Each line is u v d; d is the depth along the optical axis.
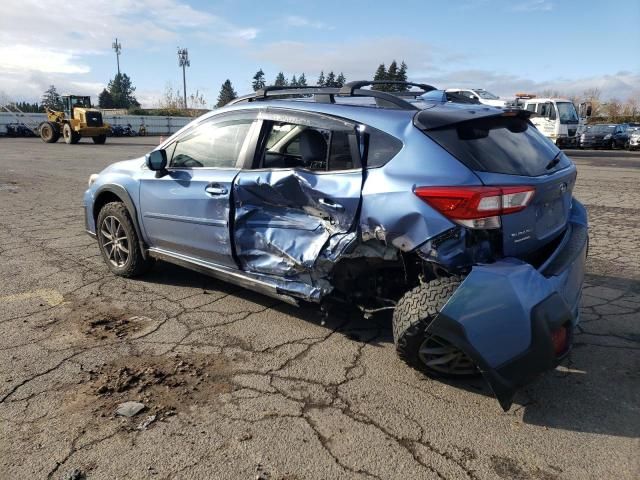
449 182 2.84
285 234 3.54
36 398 2.90
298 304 3.59
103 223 5.00
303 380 3.12
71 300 4.36
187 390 3.00
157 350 3.48
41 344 3.55
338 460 2.43
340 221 3.24
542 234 3.13
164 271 5.12
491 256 2.88
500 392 2.64
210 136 4.15
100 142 29.34
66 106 29.73
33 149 23.45
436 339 2.88
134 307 4.22
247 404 2.87
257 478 2.31
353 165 3.23
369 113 3.29
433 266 2.98
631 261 5.60
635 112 64.81
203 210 4.00
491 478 2.33
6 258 5.57
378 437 2.60
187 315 4.07
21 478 2.29
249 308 4.21
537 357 2.63
